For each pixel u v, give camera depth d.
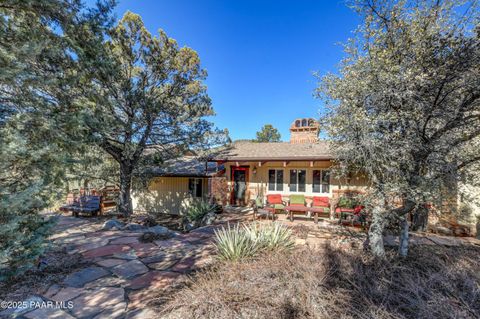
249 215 9.34
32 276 3.62
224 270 3.48
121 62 7.83
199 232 6.57
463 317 2.38
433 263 3.92
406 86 3.54
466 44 3.35
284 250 4.24
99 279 3.63
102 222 7.84
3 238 2.80
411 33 3.68
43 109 3.43
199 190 11.30
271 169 10.70
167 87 9.10
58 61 4.31
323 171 9.75
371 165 4.06
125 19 8.10
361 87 3.83
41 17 3.88
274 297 2.75
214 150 11.58
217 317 2.46
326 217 9.09
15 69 2.87
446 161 3.82
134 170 9.00
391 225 5.90
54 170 3.42
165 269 4.01
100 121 4.81
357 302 2.69
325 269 3.33
